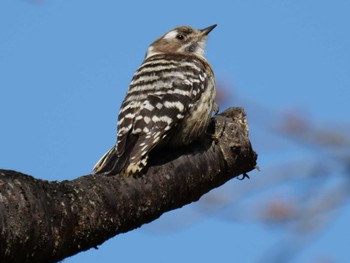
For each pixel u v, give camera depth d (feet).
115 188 28.25
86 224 26.30
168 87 37.91
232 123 36.06
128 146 34.94
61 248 25.29
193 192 33.24
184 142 35.96
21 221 23.43
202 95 38.50
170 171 31.63
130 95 38.22
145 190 29.81
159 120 36.17
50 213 24.70
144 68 39.68
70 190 26.40
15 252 23.47
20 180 24.21
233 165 35.40
